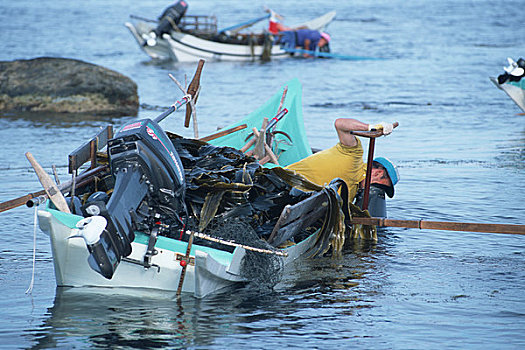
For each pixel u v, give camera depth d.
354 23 128.88
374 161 23.41
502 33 106.50
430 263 18.97
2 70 52.91
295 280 17.56
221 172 18.61
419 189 27.39
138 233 16.50
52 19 137.25
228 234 17.09
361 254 19.88
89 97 51.81
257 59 82.94
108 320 14.76
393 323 14.73
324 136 39.09
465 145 36.50
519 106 45.91
